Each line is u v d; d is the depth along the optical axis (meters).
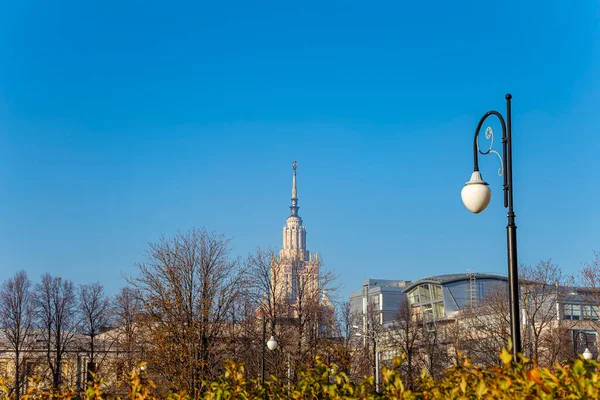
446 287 120.62
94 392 12.02
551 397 7.54
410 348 63.31
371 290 148.25
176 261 45.97
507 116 15.37
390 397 9.24
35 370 65.75
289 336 50.75
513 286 14.26
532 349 54.94
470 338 61.19
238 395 10.52
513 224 14.77
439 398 8.95
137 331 46.59
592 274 59.03
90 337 74.06
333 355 46.44
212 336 46.12
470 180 15.49
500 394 8.23
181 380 41.62
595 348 70.75
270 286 52.16
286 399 10.70
